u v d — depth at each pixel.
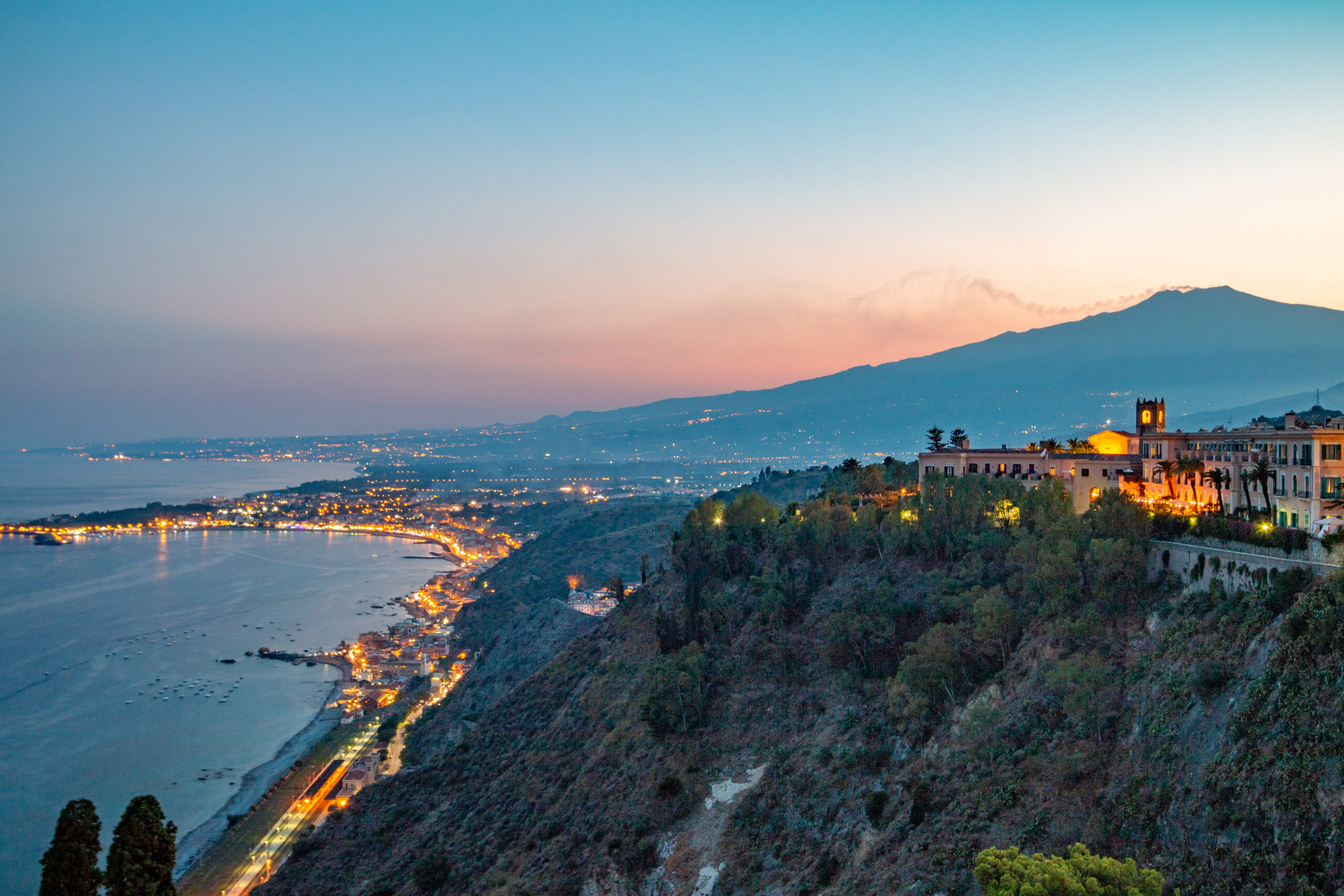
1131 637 82.25
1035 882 49.34
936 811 76.94
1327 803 52.16
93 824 48.94
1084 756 71.88
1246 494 105.56
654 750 113.06
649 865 95.94
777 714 108.94
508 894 100.56
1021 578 102.69
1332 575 62.44
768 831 91.81
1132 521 93.19
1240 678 65.06
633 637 154.75
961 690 91.31
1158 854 60.72
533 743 139.75
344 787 174.00
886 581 122.00
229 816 164.88
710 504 198.12
